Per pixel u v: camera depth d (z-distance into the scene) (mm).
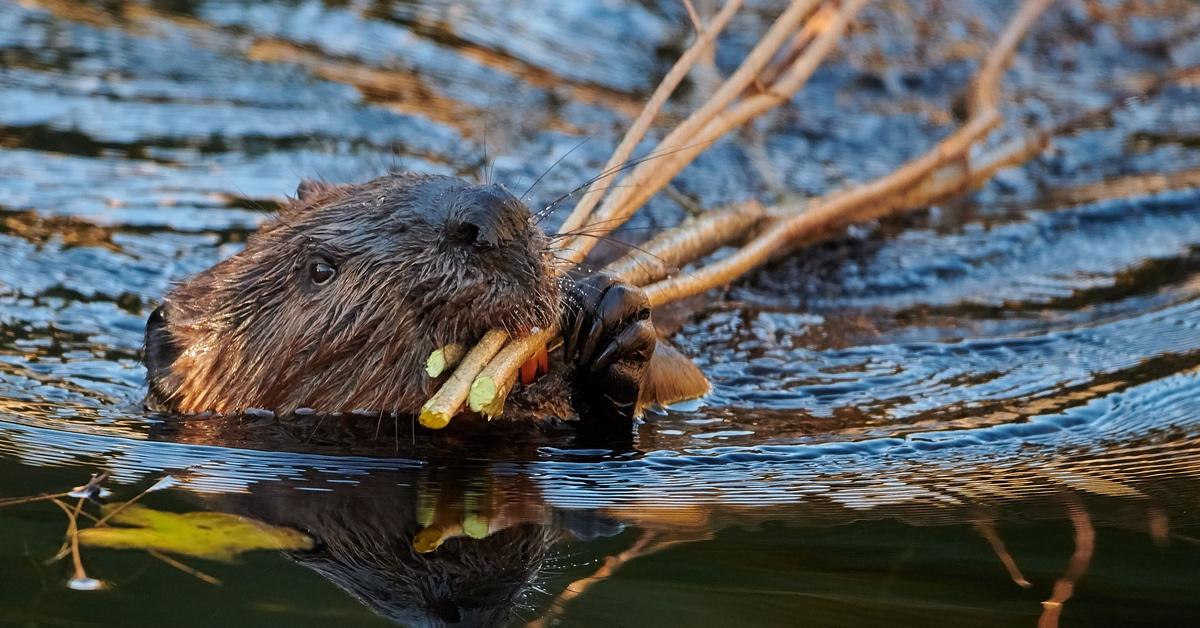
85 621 5840
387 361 8156
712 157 15297
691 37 19281
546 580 6402
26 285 11492
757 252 10922
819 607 6137
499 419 8516
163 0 19172
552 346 8586
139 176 14000
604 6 19938
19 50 17078
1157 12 20938
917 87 18219
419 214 8023
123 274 11859
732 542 6953
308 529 6980
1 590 6117
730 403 9461
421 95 16766
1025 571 6566
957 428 8906
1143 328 11117
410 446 8258
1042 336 11000
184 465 7875
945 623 5965
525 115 16359
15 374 9672
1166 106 17828
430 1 19844
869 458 8367
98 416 8867
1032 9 15211
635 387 8352
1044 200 14703
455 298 7648
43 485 7465
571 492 7660
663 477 7945
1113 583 6414
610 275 8781
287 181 14047
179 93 16297
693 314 11180
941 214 14133
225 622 5859
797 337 10969
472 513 7281
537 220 9148
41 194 13391
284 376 8516
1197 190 14750
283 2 19312
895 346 10820
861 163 15695
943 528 7168
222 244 12508
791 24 10984
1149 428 8891
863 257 12844
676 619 5992
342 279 8195
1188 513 7328
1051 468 8164
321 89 16609
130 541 6727
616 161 9867
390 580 6363
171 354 9148
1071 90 18359
